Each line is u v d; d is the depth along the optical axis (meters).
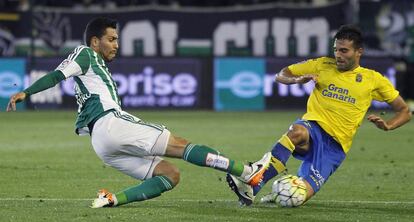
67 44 73.75
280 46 74.31
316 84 25.31
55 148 43.66
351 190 29.47
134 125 23.17
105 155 23.58
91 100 23.38
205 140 47.94
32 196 27.31
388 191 29.30
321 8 73.50
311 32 73.94
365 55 75.12
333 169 25.08
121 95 71.06
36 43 73.25
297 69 25.67
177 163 37.31
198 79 71.81
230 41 74.88
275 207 24.83
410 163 38.12
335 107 24.81
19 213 23.50
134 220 22.48
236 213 23.72
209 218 22.88
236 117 65.50
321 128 24.86
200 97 71.88
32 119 63.50
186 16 74.62
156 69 71.50
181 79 71.62
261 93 72.12
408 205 25.88
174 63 71.56
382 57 71.81
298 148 25.08
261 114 68.69
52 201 25.91
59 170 34.53
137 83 71.31
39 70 70.50
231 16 74.62
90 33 23.98
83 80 23.42
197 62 71.75
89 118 23.34
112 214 23.33
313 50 74.00
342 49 24.69
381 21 75.88
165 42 74.62
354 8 72.50
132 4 77.88
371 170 35.44
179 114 68.19
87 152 41.81
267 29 74.38
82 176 32.78
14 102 22.38
